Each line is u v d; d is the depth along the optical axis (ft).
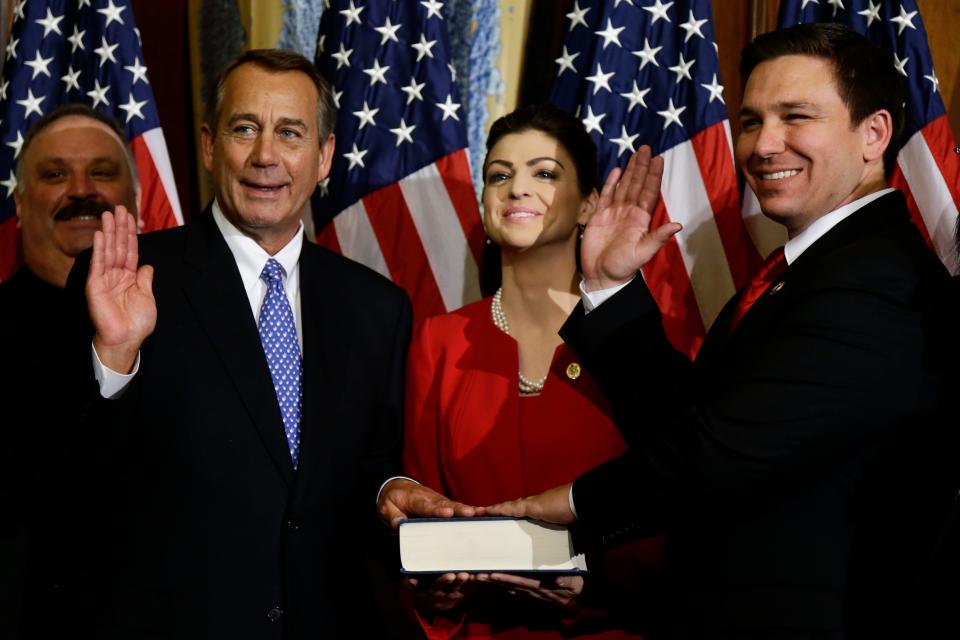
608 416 7.41
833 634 5.40
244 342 6.91
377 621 7.57
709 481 5.65
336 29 10.26
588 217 7.90
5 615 8.41
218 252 7.14
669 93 9.79
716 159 9.62
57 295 8.95
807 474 5.58
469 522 6.48
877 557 5.49
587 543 6.38
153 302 6.40
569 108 10.02
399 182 9.93
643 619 7.37
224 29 10.89
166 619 6.49
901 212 5.96
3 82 10.23
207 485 6.66
